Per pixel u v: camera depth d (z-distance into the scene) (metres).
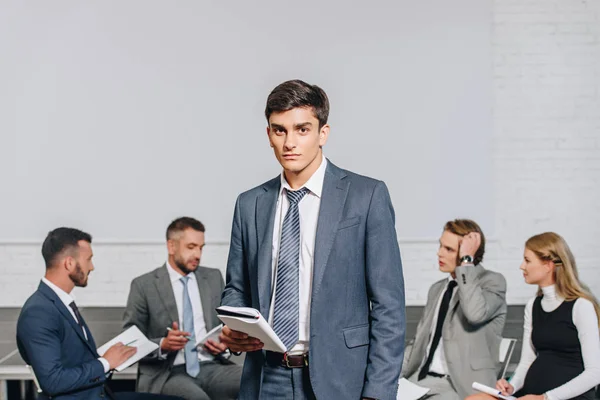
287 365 1.94
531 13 6.17
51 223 6.14
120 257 6.15
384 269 1.96
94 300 6.11
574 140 6.20
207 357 3.85
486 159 6.16
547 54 6.18
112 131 6.17
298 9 6.16
